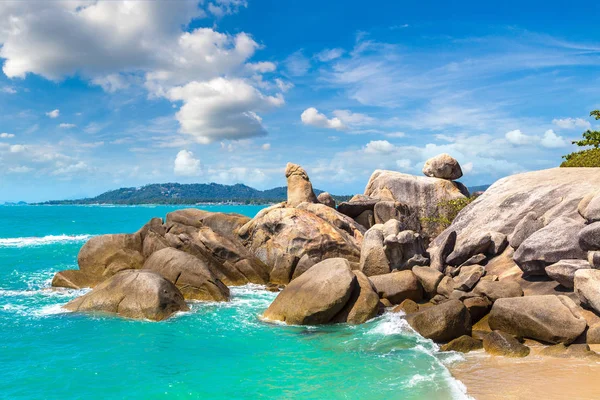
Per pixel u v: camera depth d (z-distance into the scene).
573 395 9.80
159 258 21.92
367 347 13.82
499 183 24.06
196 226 27.95
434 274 18.47
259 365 12.52
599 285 13.18
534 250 16.50
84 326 16.39
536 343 13.38
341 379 11.36
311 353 13.42
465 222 23.64
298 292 17.27
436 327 14.26
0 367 12.40
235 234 27.78
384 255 21.11
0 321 17.06
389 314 16.97
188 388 10.96
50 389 10.97
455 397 10.05
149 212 161.12
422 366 12.09
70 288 23.64
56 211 171.75
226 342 14.60
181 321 17.16
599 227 14.30
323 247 25.66
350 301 16.92
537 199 20.69
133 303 17.80
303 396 10.39
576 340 12.84
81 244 48.41
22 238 55.75
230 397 10.44
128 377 11.70
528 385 10.45
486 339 13.45
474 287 17.09
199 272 21.08
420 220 32.59
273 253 25.94
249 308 19.27
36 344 14.38
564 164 28.36
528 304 13.71
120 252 25.00
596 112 29.23
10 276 28.45
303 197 31.70
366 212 32.69
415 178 34.25
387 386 10.81
